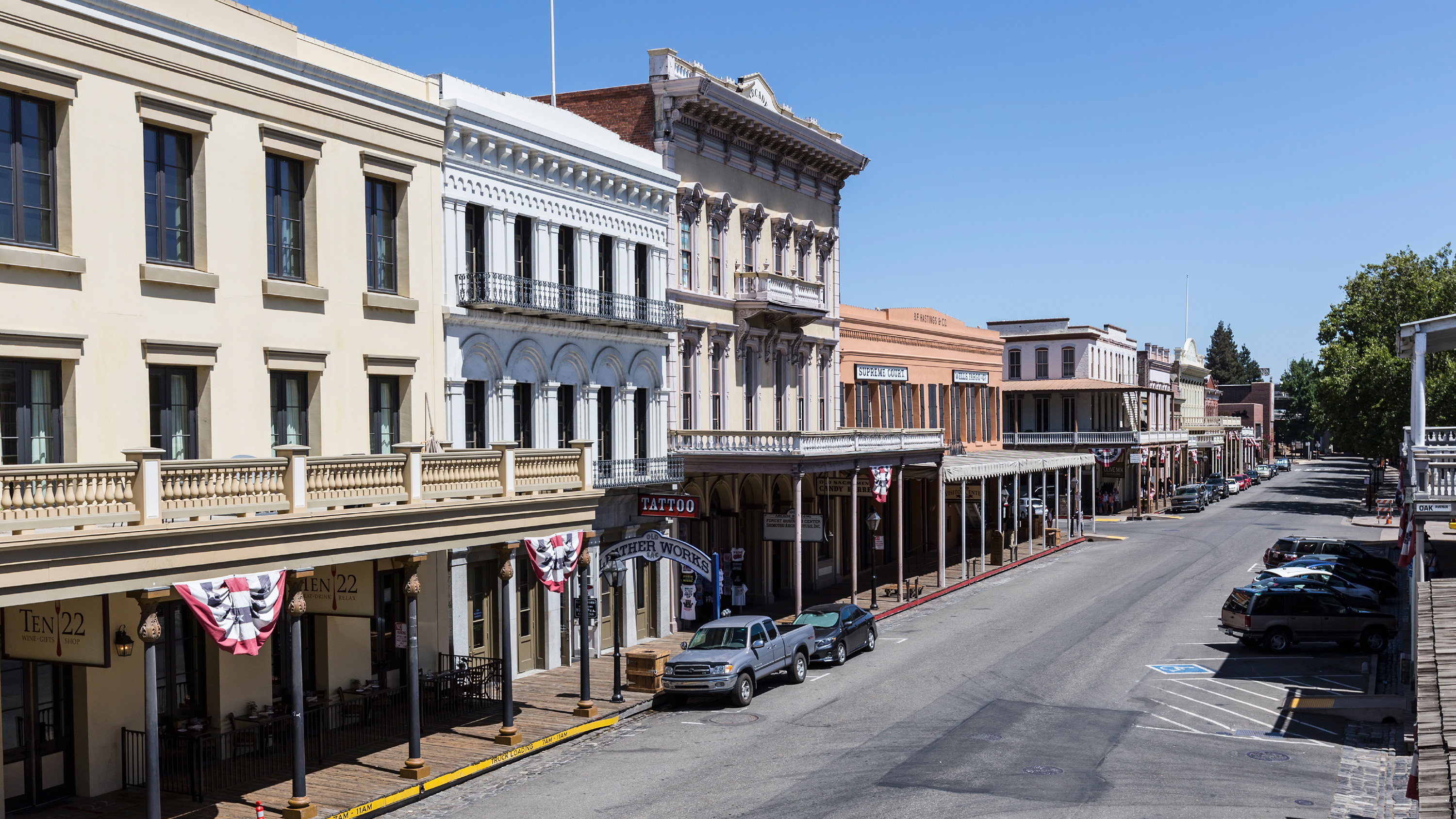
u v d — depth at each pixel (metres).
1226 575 45.53
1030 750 20.81
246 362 20.69
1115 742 21.38
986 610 37.50
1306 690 25.67
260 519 16.67
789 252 41.94
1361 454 71.56
